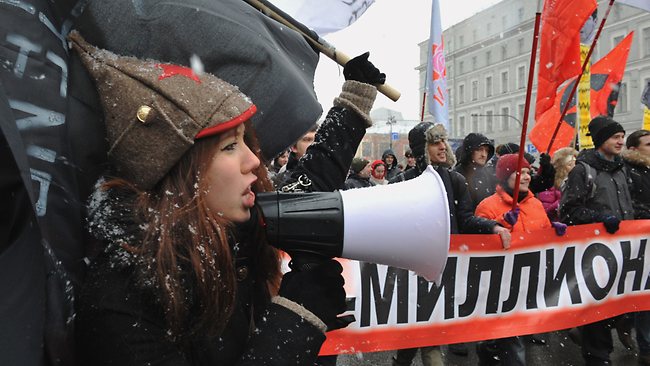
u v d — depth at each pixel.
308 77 1.26
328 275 0.95
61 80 0.84
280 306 0.91
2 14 0.75
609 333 3.56
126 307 0.79
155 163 0.84
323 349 2.90
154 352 0.80
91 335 0.81
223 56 1.01
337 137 1.37
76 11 0.90
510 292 3.15
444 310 3.04
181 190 0.85
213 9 1.02
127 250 0.81
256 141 1.07
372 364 3.87
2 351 0.69
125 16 0.92
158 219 0.83
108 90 0.86
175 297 0.80
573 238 3.29
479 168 4.30
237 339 0.97
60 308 0.76
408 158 7.69
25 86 0.76
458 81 31.89
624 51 6.73
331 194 0.97
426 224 0.97
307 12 1.98
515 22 26.69
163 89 0.84
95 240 0.86
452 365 3.93
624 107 29.17
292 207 0.93
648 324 3.70
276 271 1.14
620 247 3.40
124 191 0.87
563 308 3.25
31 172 0.74
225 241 0.87
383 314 2.97
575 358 4.05
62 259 0.78
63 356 0.78
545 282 3.23
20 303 0.71
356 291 2.94
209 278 0.83
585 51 5.83
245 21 1.09
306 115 1.14
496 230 3.13
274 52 1.11
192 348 0.91
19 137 0.68
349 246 0.94
